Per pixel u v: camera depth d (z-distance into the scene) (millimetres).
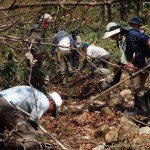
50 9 5777
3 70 8391
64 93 9812
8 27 5270
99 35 15531
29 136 5871
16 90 6168
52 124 8445
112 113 9117
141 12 17031
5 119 5949
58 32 9141
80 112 9297
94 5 4422
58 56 9539
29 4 4648
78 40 11711
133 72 8922
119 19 16609
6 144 6496
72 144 7027
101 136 7742
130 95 10344
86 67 11172
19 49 5145
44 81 8836
